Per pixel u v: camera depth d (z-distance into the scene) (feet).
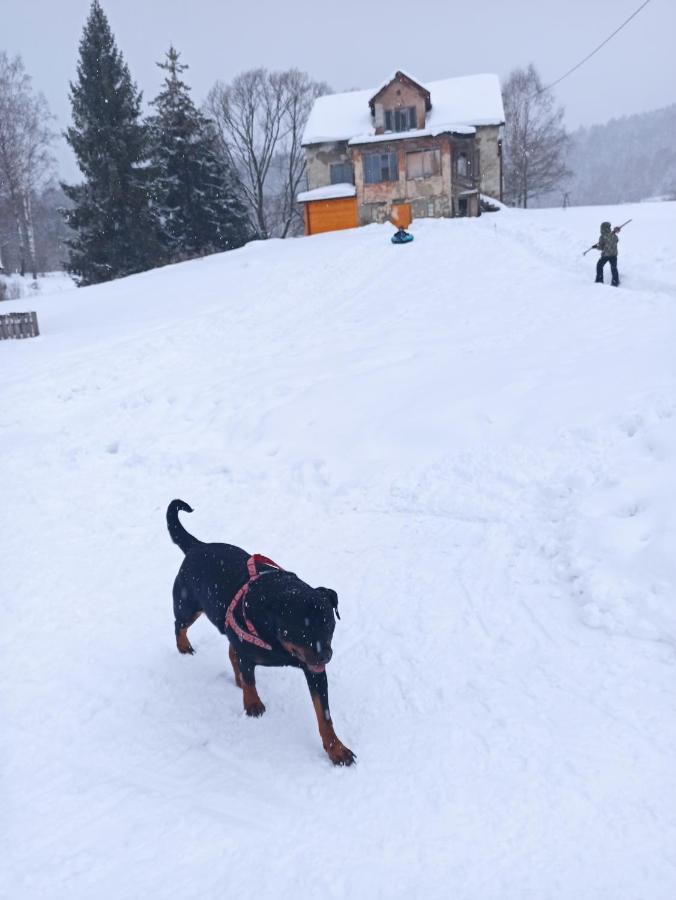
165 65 139.74
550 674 14.17
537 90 184.44
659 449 20.51
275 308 56.59
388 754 12.62
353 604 17.54
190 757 13.10
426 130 117.91
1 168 156.25
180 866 10.59
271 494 25.00
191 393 36.29
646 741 12.16
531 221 85.35
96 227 124.06
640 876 9.75
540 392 26.61
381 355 36.50
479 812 11.09
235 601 12.92
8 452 32.04
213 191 147.84
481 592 17.28
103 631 17.48
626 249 56.39
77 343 53.93
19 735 13.87
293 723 13.84
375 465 25.21
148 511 24.82
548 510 20.11
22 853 11.00
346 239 94.38
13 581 20.27
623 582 16.10
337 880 10.12
